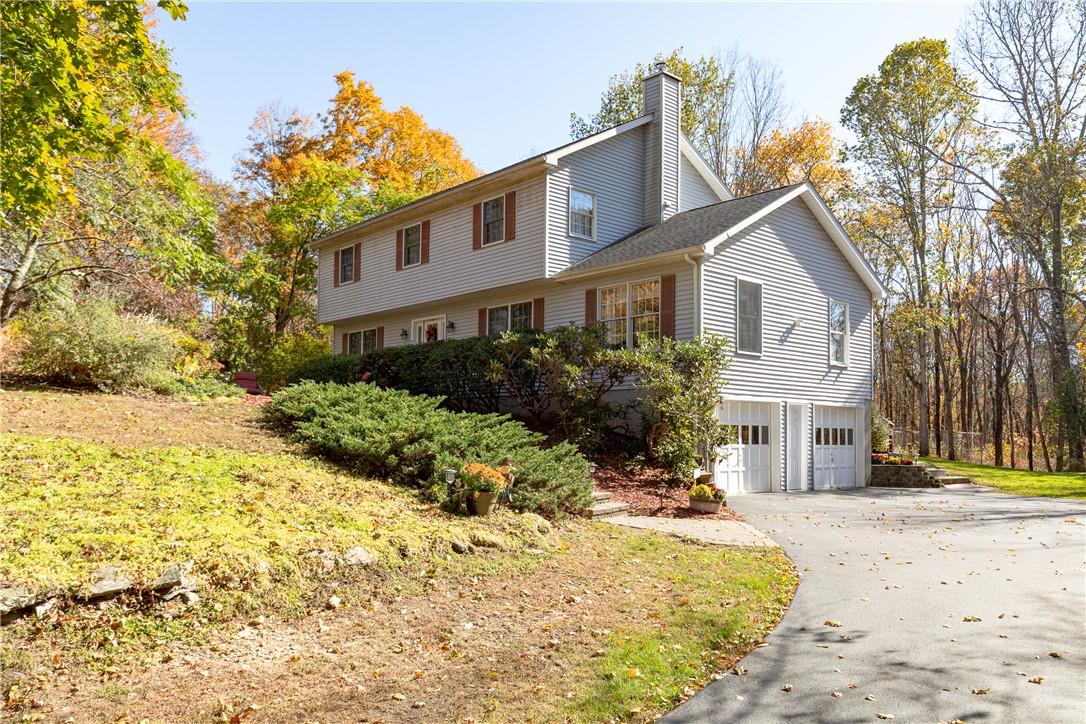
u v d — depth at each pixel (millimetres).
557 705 4309
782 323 17578
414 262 21781
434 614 6000
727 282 16031
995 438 31750
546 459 11141
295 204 28578
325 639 5320
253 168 32781
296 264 29312
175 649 4855
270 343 27938
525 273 17844
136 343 13906
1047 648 5602
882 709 4434
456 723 4023
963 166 28547
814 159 32812
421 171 33594
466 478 9023
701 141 33906
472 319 20781
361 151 32656
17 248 17375
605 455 14898
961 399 35719
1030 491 18094
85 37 9320
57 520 5879
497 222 18969
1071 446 25609
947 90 28547
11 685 4074
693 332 15281
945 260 31797
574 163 18188
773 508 13781
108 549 5473
